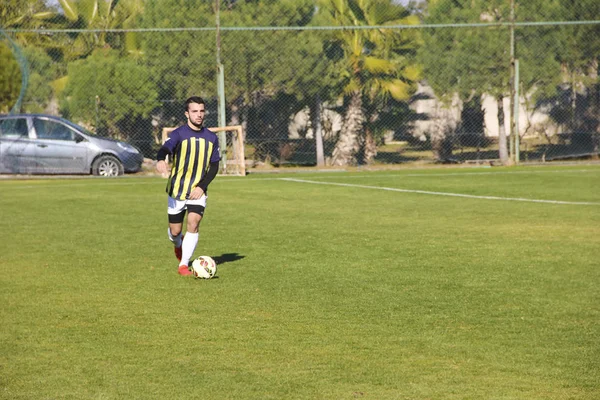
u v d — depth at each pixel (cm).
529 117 4019
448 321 1115
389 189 2889
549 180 3145
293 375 895
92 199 2617
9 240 1806
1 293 1296
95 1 3856
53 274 1442
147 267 1502
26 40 3866
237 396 831
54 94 3866
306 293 1285
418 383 868
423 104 4150
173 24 3766
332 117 4012
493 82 3916
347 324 1103
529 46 3931
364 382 872
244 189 2912
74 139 3566
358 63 3925
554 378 883
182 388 855
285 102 3884
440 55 3947
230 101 3822
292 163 3931
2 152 3522
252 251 1655
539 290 1295
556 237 1800
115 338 1042
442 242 1745
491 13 3916
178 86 3788
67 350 991
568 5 3894
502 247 1678
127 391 848
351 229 1939
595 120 4000
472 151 4062
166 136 1494
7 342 1027
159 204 2478
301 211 2288
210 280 1385
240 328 1084
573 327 1081
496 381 874
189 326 1096
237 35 3762
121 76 3794
